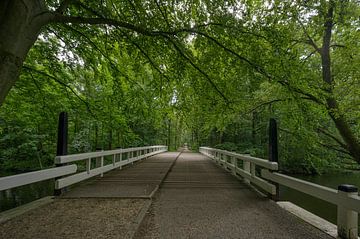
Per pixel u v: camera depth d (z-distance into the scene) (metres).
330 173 24.91
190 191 7.71
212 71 7.66
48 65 9.23
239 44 7.09
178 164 16.56
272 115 16.53
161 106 9.16
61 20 4.86
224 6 6.50
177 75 7.83
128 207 5.71
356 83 11.77
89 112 10.58
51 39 8.68
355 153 12.77
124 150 13.97
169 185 8.73
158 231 4.34
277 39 6.82
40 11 3.86
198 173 11.91
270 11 9.70
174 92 8.60
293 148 22.92
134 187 8.14
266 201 6.45
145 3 6.82
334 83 12.90
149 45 7.38
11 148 22.77
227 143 27.78
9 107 11.30
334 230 4.29
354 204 3.64
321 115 12.30
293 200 13.40
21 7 3.51
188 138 80.19
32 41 3.75
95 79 9.14
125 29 7.11
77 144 21.47
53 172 6.41
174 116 9.48
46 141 22.12
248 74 7.60
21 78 9.46
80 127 22.48
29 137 21.56
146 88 8.93
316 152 20.38
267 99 14.38
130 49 7.54
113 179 9.83
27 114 12.27
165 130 43.56
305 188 4.99
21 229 4.34
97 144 22.92
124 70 8.99
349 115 12.36
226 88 7.90
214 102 8.14
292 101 8.75
